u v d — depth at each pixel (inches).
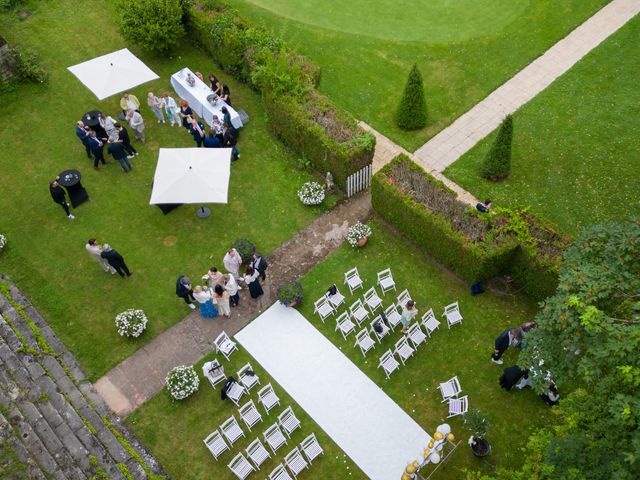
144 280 768.9
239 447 620.1
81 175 895.1
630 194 837.8
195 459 612.1
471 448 608.1
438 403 647.8
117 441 603.8
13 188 876.0
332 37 1112.8
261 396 653.9
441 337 703.1
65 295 752.3
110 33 1144.2
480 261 687.7
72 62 1081.4
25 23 1158.3
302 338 709.9
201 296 688.4
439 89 1011.9
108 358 690.8
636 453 357.4
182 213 848.3
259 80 916.0
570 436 458.6
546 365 463.5
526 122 947.3
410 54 1075.9
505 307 725.3
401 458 609.0
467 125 952.3
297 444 621.3
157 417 642.8
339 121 859.4
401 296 712.4
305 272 775.7
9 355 631.8
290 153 927.0
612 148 899.4
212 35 1016.9
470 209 735.7
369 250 797.2
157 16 1024.9
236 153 906.7
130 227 831.1
